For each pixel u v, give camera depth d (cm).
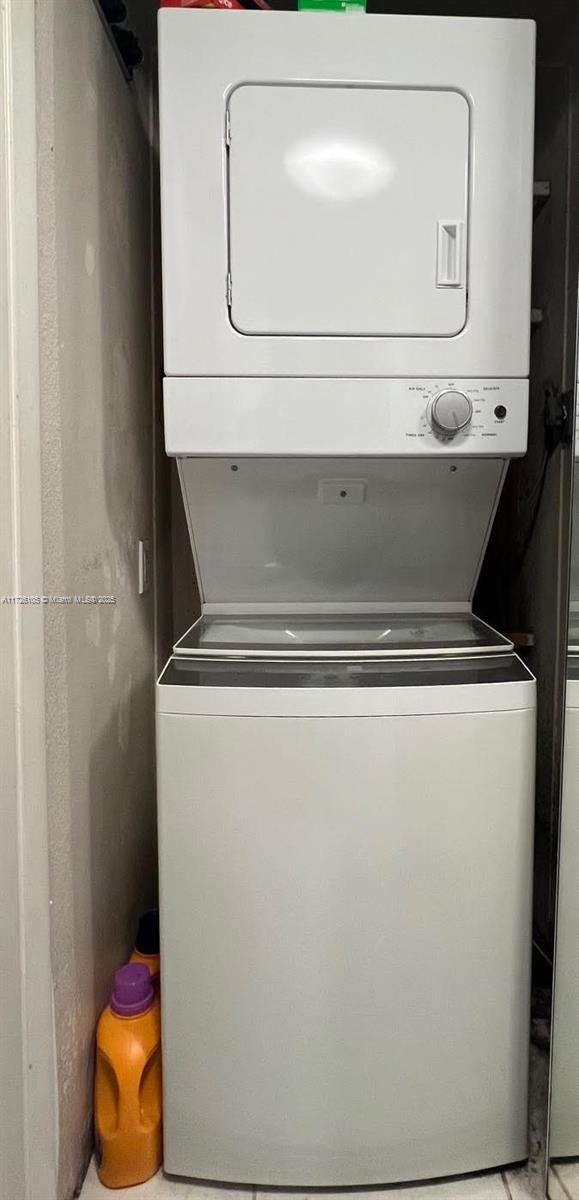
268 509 163
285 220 135
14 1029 116
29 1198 120
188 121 133
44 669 118
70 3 129
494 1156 140
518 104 136
